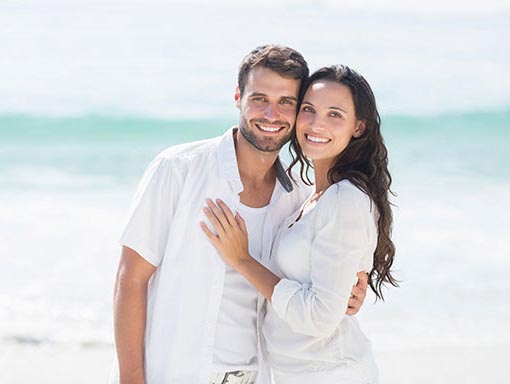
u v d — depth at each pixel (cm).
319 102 348
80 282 882
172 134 1759
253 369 355
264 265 363
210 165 351
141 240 339
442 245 1034
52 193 1305
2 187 1340
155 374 340
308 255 344
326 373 343
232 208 350
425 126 1873
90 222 1132
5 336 740
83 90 1900
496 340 750
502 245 1035
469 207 1241
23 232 1076
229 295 349
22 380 650
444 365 696
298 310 331
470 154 1636
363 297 355
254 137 349
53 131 1720
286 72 347
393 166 1539
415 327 778
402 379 667
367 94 352
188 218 344
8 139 1667
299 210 368
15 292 848
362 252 338
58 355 706
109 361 698
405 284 888
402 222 1148
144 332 343
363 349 353
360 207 337
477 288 878
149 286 355
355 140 357
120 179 1413
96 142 1677
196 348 339
